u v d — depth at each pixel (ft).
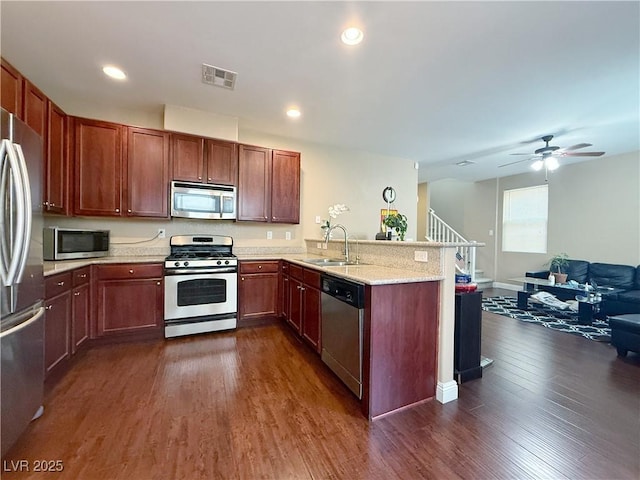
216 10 6.04
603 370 8.24
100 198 9.78
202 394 6.72
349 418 5.93
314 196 14.80
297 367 8.18
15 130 4.83
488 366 8.46
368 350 5.97
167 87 9.36
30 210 4.93
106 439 5.18
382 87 9.19
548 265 19.34
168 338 10.19
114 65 8.12
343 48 7.27
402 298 6.31
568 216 18.38
